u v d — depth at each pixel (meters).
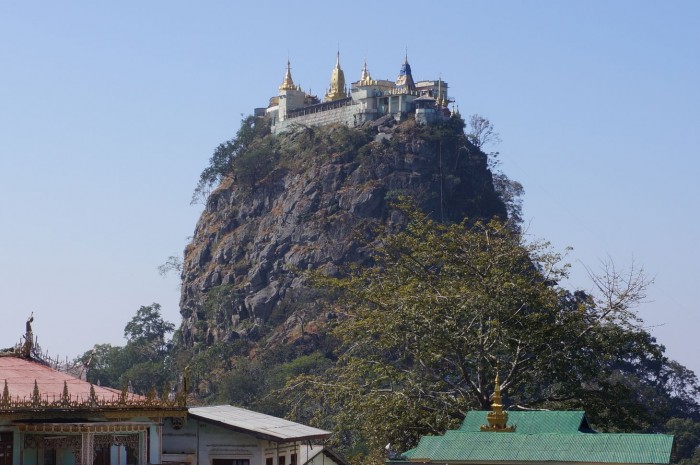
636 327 78.75
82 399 49.62
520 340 75.06
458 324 76.06
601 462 41.69
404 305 76.69
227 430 55.62
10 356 55.28
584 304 78.50
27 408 47.03
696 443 196.38
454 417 73.50
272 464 57.22
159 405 51.06
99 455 49.12
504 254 81.12
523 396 80.19
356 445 87.88
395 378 77.31
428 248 83.06
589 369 77.19
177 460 54.88
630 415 77.25
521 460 42.53
